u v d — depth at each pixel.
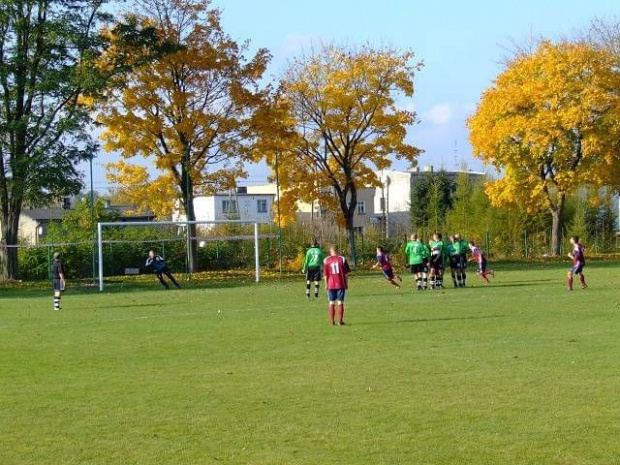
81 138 41.69
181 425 10.37
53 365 15.12
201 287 38.00
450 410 10.84
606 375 12.91
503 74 56.25
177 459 8.95
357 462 8.71
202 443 9.53
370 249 54.38
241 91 44.88
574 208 68.38
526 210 59.56
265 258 52.88
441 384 12.50
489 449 9.07
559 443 9.25
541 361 14.29
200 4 44.84
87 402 11.77
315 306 26.20
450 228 66.50
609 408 10.79
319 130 48.88
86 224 49.81
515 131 53.81
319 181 48.72
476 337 17.48
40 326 21.89
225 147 45.41
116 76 42.75
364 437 9.64
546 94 52.75
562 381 12.51
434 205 70.56
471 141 56.88
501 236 64.06
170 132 44.25
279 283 40.03
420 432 9.80
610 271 41.28
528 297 27.05
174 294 33.41
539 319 20.53
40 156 40.25
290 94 48.41
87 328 21.09
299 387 12.52
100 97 41.50
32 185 39.97
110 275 48.41
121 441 9.69
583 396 11.48
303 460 8.81
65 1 41.12
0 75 40.19
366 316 22.25
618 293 28.05
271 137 45.59
